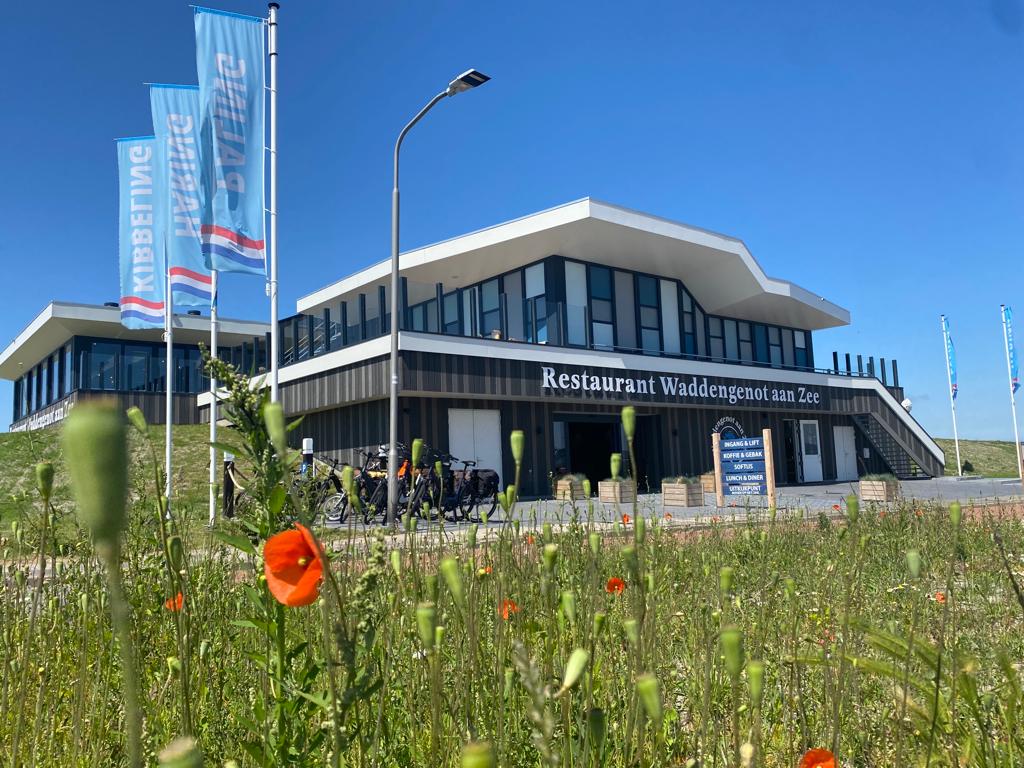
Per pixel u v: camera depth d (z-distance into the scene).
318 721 1.86
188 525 3.01
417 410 20.09
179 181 14.25
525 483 21.81
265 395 1.46
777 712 2.39
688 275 28.23
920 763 1.88
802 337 34.06
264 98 14.31
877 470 33.50
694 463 26.38
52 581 2.71
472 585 1.95
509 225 22.67
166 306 14.48
